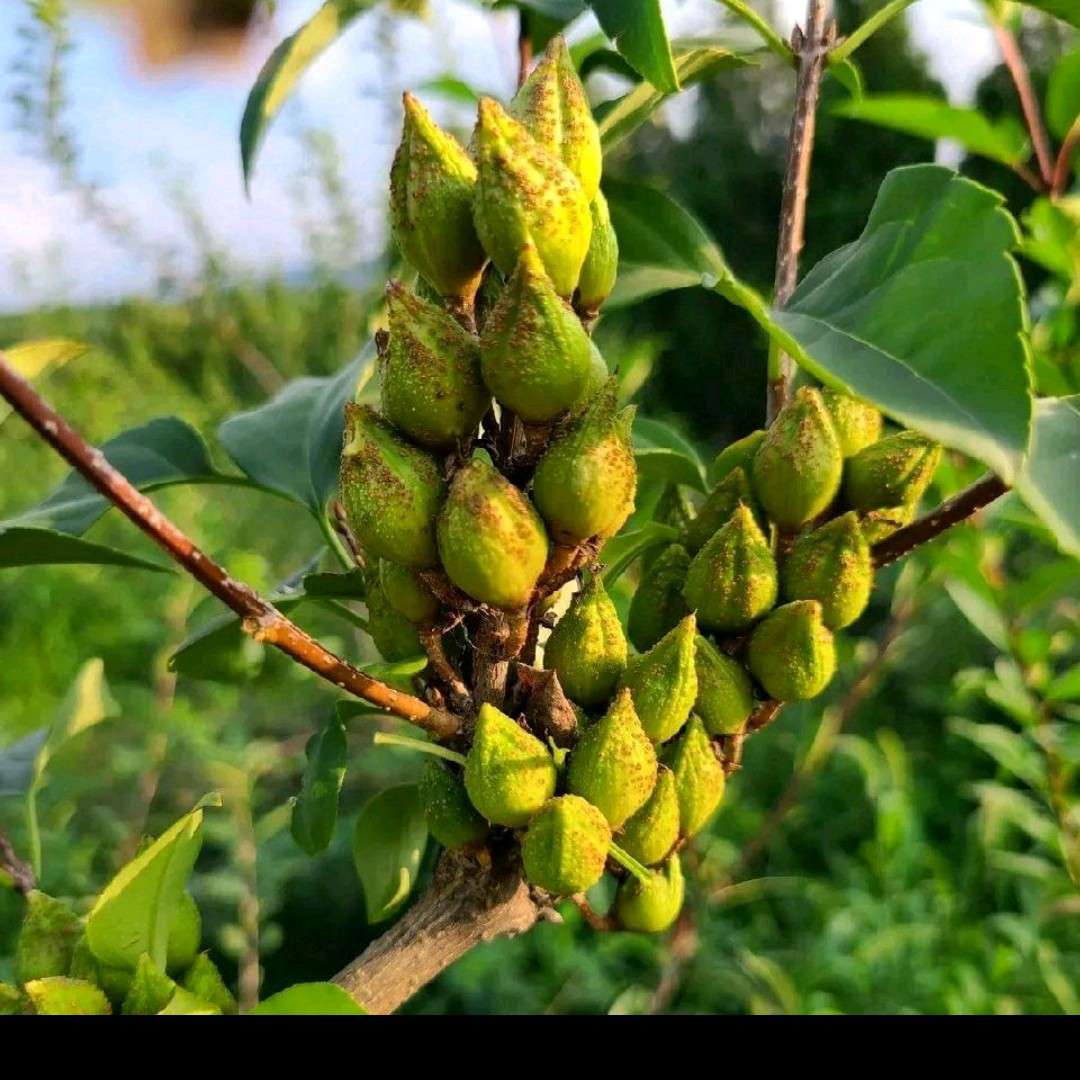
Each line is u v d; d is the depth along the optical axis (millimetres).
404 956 169
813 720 436
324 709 591
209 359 889
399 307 149
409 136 151
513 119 153
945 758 682
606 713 158
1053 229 317
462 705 166
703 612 175
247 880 462
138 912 153
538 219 145
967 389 139
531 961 552
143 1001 150
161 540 139
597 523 149
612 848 162
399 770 577
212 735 542
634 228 192
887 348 146
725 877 450
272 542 748
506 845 168
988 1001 446
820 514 180
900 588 406
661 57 168
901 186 157
